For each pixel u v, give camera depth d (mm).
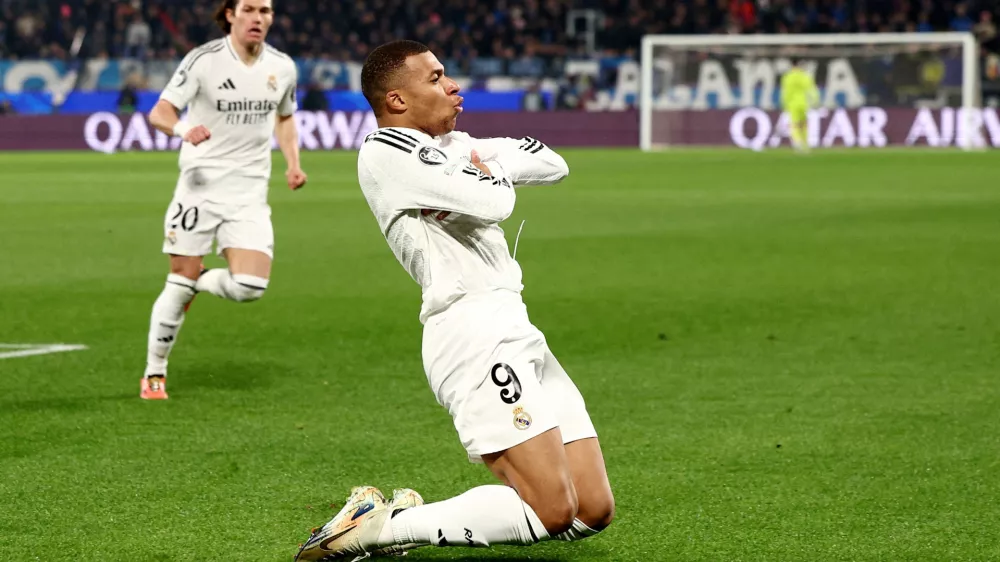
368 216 43688
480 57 106375
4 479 12734
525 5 110250
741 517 11477
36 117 87438
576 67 96438
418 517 9570
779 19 106250
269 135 17141
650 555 10469
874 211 43750
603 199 49938
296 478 12844
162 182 59188
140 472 13039
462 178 9117
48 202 48906
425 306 9500
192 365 18891
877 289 26250
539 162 9883
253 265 16891
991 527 11133
